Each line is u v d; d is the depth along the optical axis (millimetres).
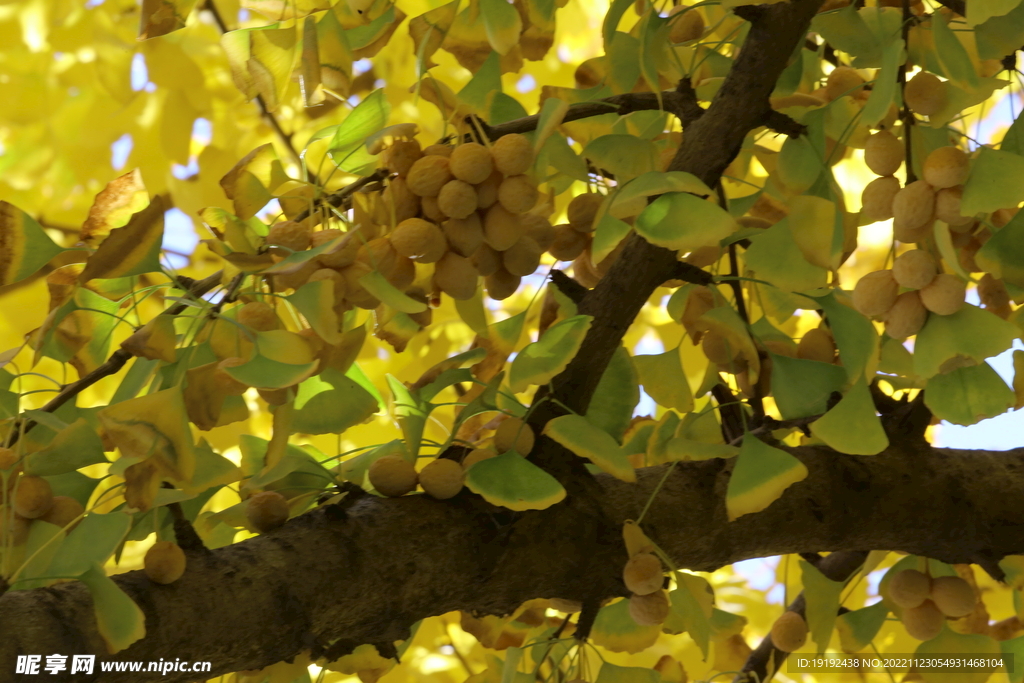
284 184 2268
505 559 2262
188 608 2164
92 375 2236
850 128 2291
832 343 2354
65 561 2137
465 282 2213
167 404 2135
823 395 2297
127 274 2170
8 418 2207
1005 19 2227
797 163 2307
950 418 2232
